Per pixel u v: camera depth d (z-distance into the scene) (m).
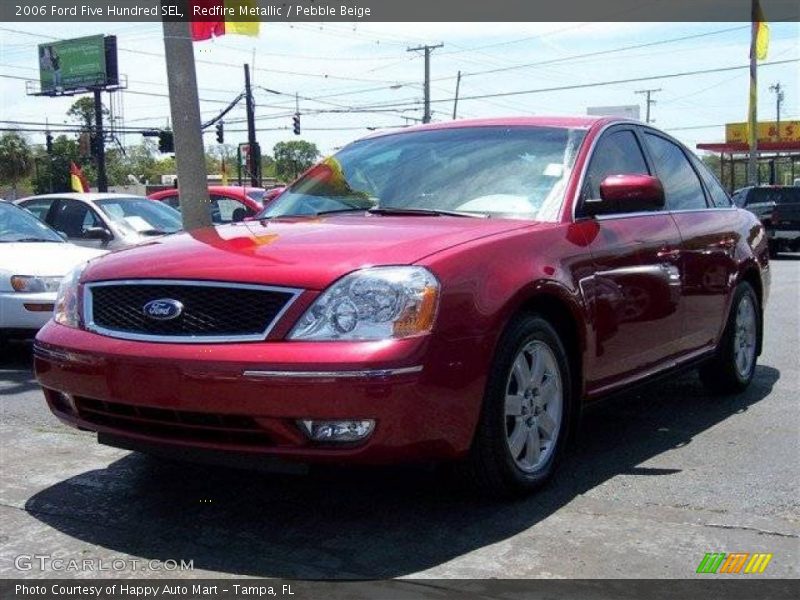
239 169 45.00
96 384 3.92
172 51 7.91
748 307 6.61
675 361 5.54
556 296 4.30
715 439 5.40
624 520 4.07
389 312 3.64
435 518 4.09
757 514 4.15
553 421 4.41
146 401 3.79
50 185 62.09
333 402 3.52
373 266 3.76
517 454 4.21
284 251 3.97
